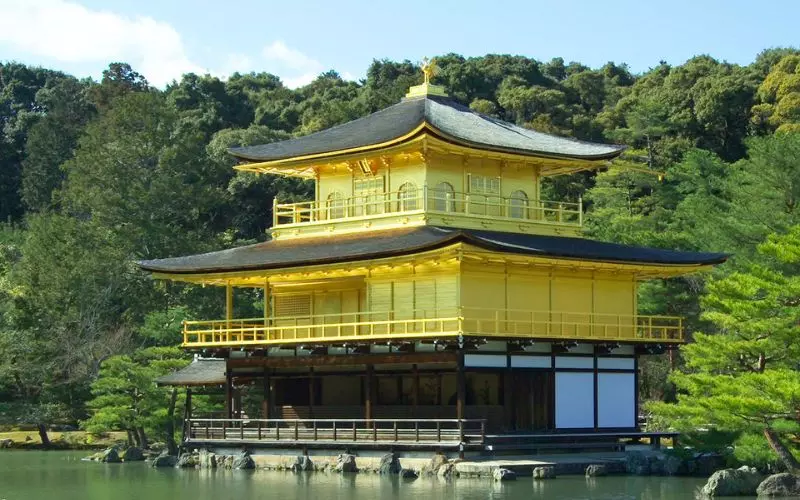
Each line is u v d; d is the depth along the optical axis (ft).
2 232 487.20
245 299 384.88
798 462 196.44
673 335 317.01
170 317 342.64
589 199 431.84
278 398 263.49
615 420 247.29
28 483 224.74
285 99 583.99
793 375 191.01
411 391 246.47
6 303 383.04
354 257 229.66
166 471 245.24
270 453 247.09
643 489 194.39
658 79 537.24
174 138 431.43
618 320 253.44
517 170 263.29
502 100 515.09
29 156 547.08
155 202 414.21
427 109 266.36
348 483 209.15
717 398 190.19
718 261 252.83
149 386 286.25
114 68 620.90
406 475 217.56
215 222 466.70
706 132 465.88
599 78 562.66
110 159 421.59
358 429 235.61
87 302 382.42
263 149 269.44
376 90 530.27
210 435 257.75
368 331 243.40
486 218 251.60
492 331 230.07
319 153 253.24
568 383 240.12
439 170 250.98
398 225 248.73
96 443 326.24
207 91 586.86
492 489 194.80
